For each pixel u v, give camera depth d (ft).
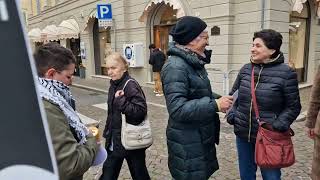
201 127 7.79
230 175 13.92
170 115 7.43
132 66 43.57
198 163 7.80
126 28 45.55
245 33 30.68
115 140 10.05
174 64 7.39
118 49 47.62
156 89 36.40
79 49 63.41
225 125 21.20
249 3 29.96
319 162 8.75
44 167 2.52
